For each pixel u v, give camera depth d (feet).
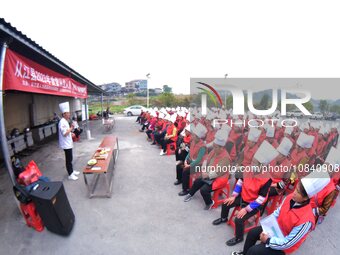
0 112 8.59
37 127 27.76
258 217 9.43
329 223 10.18
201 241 8.70
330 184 8.63
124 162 19.30
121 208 11.19
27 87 10.62
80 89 26.37
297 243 5.71
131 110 78.84
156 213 10.75
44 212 8.38
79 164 18.49
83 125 44.39
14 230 9.19
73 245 8.38
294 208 5.91
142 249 8.21
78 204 11.54
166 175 16.11
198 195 12.84
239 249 8.26
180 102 99.19
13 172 9.15
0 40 8.72
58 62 15.89
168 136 21.94
